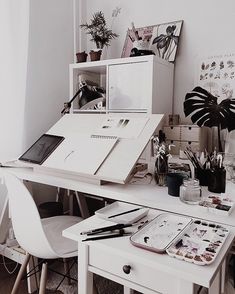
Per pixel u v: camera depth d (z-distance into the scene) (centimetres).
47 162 144
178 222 95
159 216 99
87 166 130
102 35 222
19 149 195
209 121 170
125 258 79
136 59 186
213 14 191
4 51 181
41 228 107
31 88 211
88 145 142
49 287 162
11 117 188
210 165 125
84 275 88
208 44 194
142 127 140
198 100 175
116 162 126
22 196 108
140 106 188
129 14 227
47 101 224
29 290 157
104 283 165
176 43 203
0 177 157
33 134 215
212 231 87
